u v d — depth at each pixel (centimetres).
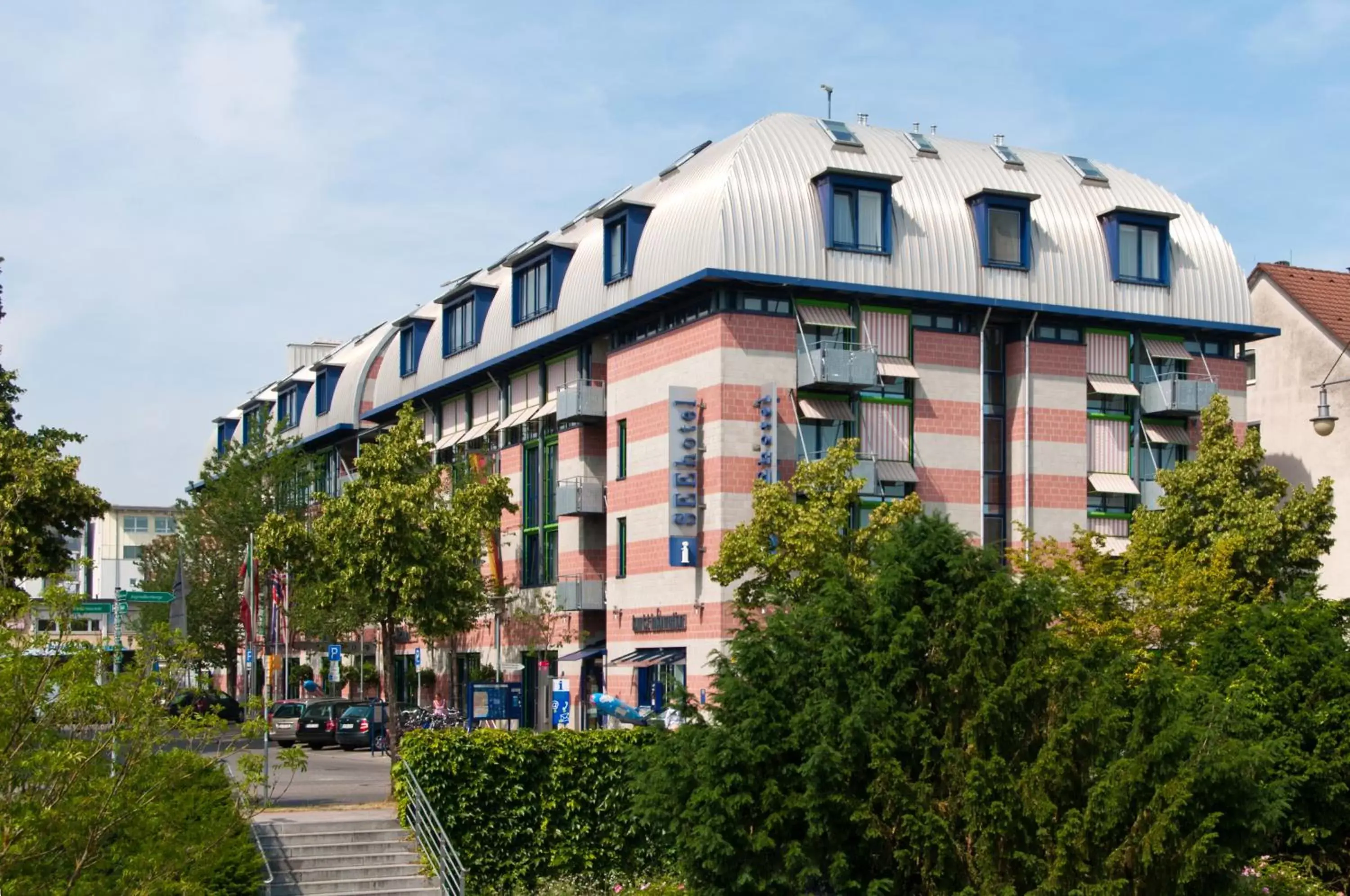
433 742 2600
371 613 4122
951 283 4397
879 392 4331
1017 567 3216
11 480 3484
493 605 5322
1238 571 4016
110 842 1553
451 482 5166
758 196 4200
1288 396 5234
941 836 1819
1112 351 4709
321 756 4612
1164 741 1781
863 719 1880
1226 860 1764
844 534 3591
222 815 1786
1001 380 4603
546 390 5184
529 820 2628
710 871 1927
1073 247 4631
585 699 4866
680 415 4178
